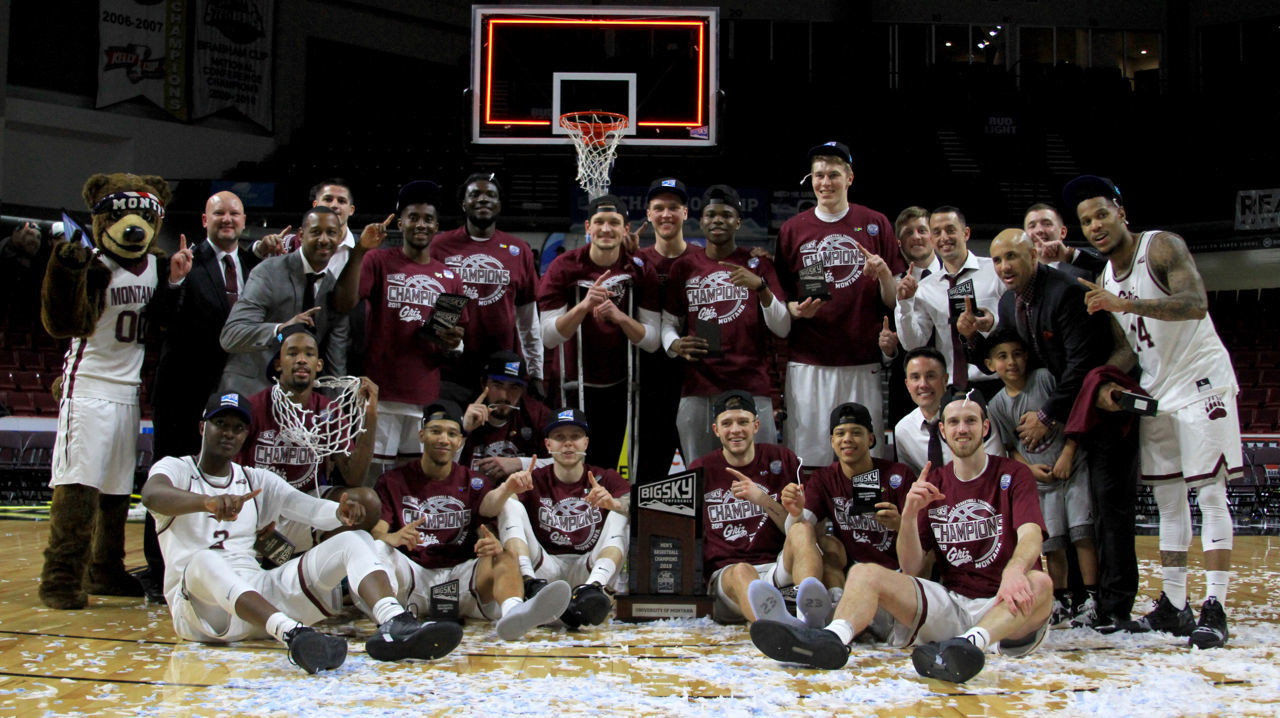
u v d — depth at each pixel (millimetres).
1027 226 5348
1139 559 7363
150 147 16609
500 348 5750
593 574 4441
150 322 5035
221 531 3949
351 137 18203
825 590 3627
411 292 5348
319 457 4434
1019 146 19109
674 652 3750
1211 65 18859
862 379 5555
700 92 8523
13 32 15422
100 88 16109
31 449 12047
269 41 17703
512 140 8695
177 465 3896
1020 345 4688
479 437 5387
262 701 2938
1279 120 17812
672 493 4516
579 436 4793
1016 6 19719
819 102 19438
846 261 5574
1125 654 3789
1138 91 19547
